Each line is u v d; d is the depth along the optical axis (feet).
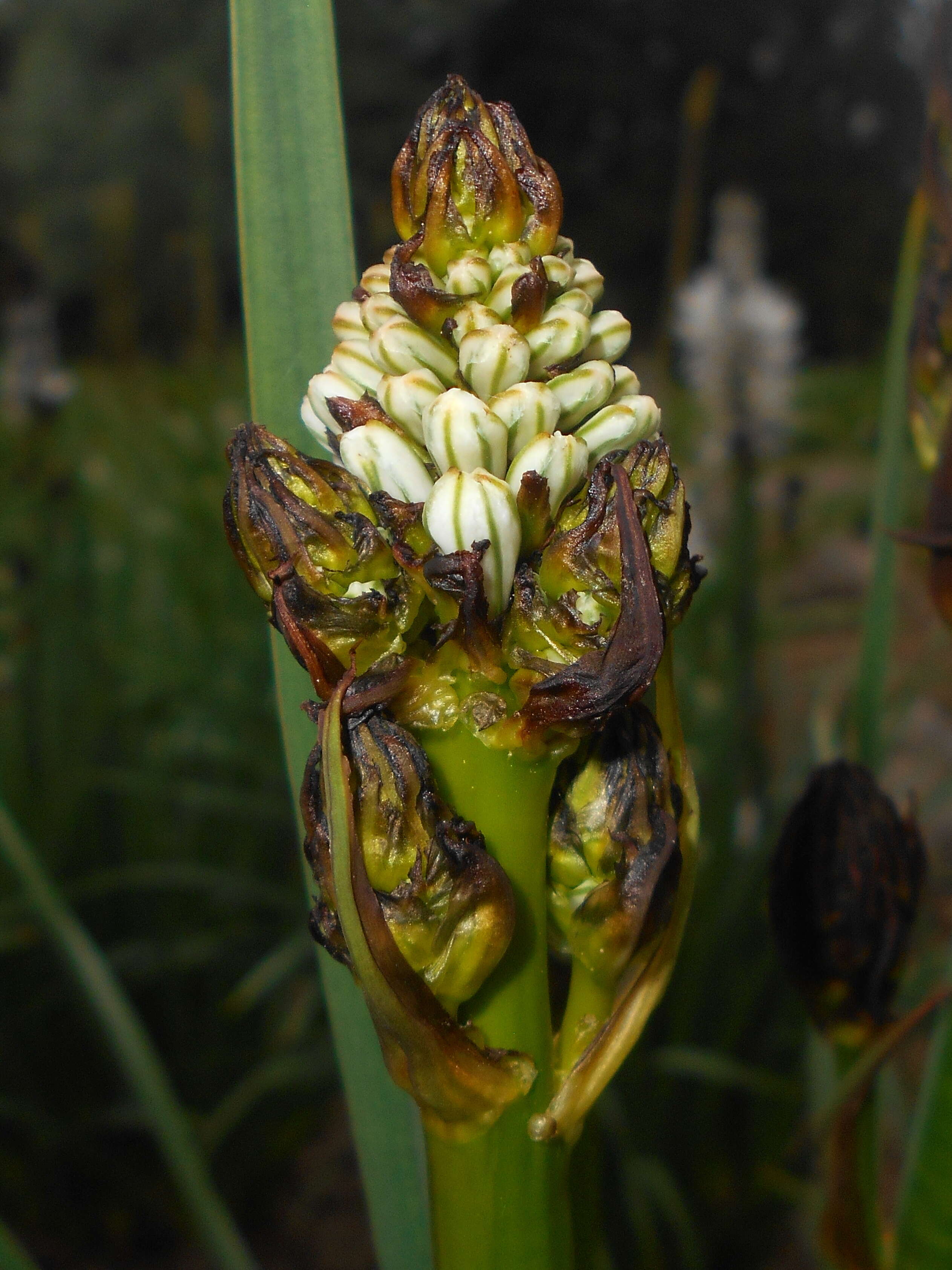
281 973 1.21
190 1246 1.21
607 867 0.32
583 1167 0.38
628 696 0.29
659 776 0.32
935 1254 0.46
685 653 1.53
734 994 1.18
